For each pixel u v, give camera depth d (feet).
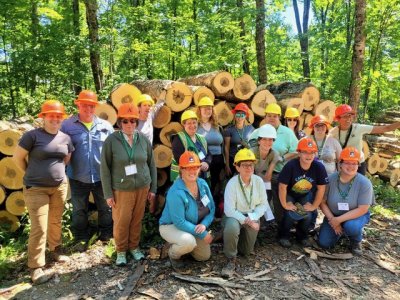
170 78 37.86
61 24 30.94
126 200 11.74
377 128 15.14
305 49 46.26
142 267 12.09
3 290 11.03
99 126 13.61
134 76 32.19
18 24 29.76
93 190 13.92
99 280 11.49
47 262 12.57
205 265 12.28
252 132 15.62
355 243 13.41
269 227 15.64
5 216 15.39
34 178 11.55
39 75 28.91
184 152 12.35
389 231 15.81
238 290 10.86
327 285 11.32
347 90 36.60
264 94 18.71
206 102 14.67
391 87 29.27
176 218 11.37
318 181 13.15
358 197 13.20
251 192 12.55
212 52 34.40
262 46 32.12
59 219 12.58
